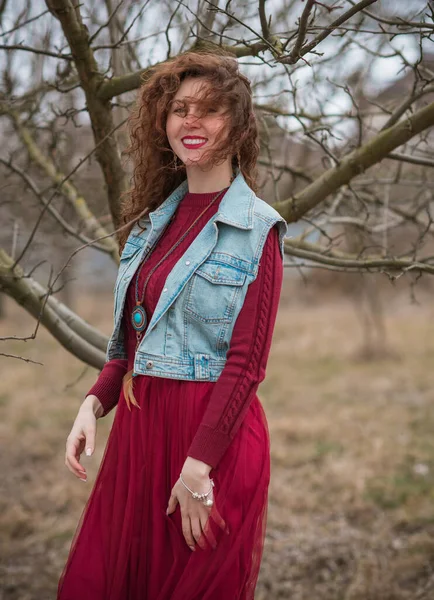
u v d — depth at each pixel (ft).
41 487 16.87
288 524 14.49
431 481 16.56
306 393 27.02
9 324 44.88
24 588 11.76
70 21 7.48
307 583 11.89
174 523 5.73
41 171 11.50
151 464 5.83
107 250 10.25
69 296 36.58
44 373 30.60
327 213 10.65
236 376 5.35
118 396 6.31
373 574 11.67
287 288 56.80
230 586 5.61
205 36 8.46
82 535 6.07
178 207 6.14
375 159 8.07
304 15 5.79
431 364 32.17
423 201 11.73
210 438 5.29
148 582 5.87
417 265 8.21
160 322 5.70
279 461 18.65
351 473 17.16
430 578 11.67
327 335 39.86
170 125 5.74
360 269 9.07
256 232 5.57
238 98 5.64
